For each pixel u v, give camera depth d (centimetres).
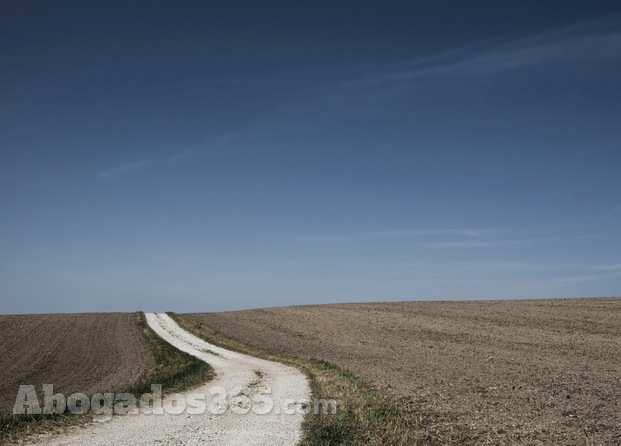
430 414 1952
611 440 1616
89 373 3725
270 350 4569
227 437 1469
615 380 2777
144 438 1434
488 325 5275
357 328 5769
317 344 4866
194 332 6053
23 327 6297
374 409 1870
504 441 1584
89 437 1424
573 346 3981
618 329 4588
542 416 1950
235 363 3719
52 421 1580
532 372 3070
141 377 3378
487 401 2239
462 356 3825
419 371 3212
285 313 7569
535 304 6444
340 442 1418
